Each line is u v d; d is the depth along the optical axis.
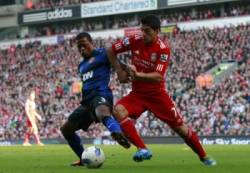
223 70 76.81
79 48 18.66
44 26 117.62
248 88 69.19
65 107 82.75
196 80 75.69
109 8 106.88
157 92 18.09
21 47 108.44
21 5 119.69
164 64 17.88
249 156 27.42
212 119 66.06
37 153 35.41
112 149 41.62
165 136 64.38
